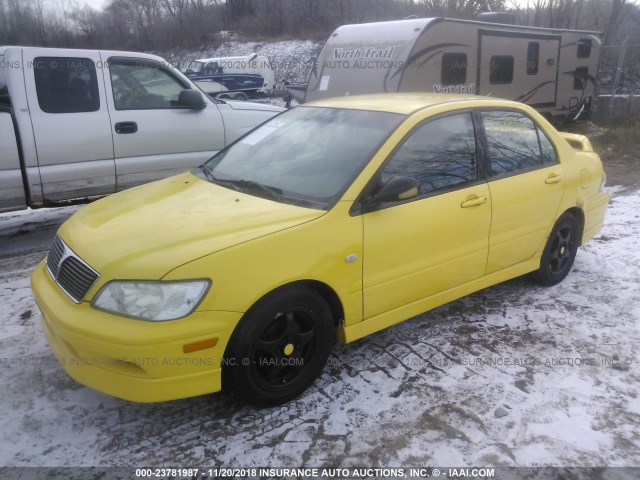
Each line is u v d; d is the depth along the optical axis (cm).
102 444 284
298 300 298
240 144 418
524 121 428
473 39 1023
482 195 379
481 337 386
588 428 295
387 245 329
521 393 323
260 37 3800
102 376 273
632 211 690
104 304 270
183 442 285
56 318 280
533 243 430
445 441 286
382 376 339
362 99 418
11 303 438
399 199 318
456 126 378
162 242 283
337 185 325
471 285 393
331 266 305
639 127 1343
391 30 948
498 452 278
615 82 1664
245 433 291
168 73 625
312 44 3431
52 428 295
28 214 711
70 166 557
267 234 289
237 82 2262
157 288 264
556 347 374
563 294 455
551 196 431
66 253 302
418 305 362
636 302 440
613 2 1942
